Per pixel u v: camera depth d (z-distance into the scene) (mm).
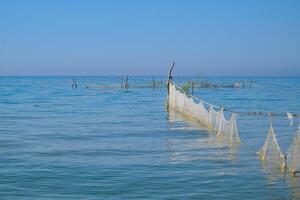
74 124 41094
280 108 57688
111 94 96688
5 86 148000
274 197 16328
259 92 103375
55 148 27016
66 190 17281
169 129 36531
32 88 132125
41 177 19312
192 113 40219
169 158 23531
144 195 16562
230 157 23641
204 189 17344
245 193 16797
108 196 16484
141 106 63500
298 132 19844
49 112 54250
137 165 21734
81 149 26609
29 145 28250
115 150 26188
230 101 71312
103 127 38531
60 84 172375
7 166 21531
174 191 17078
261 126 38688
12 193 16906
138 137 31969
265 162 22219
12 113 52812
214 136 32031
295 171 19719
